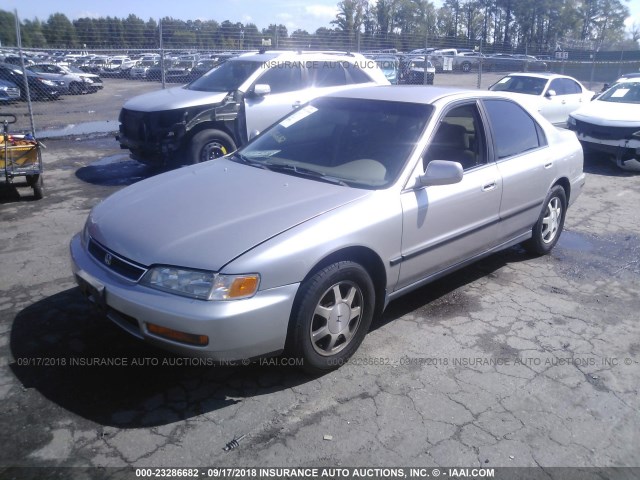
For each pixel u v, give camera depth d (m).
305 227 3.15
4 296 4.34
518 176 4.61
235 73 8.80
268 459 2.73
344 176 3.80
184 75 15.70
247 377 3.38
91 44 15.88
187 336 2.85
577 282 4.94
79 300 4.29
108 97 20.25
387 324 4.08
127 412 3.04
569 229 6.52
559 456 2.80
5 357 3.51
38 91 18.69
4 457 2.69
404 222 3.61
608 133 9.69
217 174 3.99
